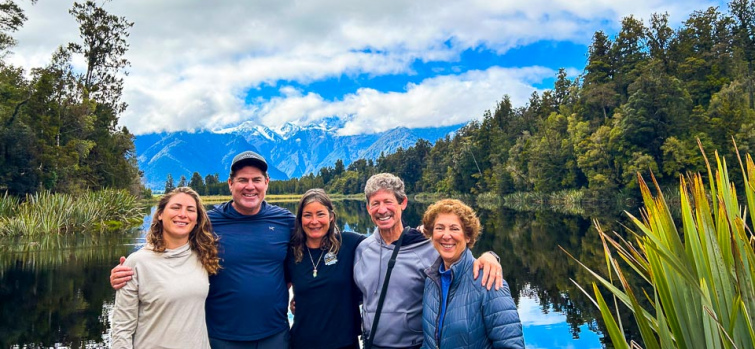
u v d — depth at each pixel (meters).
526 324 7.27
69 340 6.27
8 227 16.95
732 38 58.62
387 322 2.68
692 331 2.01
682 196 2.17
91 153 35.25
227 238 2.90
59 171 27.17
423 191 89.25
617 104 53.47
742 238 1.92
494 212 36.25
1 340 6.23
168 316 2.52
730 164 35.88
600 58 62.12
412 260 2.73
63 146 28.73
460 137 86.56
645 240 2.05
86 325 6.87
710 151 36.62
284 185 142.38
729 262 1.98
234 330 2.77
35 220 17.69
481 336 2.31
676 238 2.06
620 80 55.03
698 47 58.00
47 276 10.16
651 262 2.12
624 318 7.36
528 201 53.59
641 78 41.75
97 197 23.08
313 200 2.87
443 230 2.43
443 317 2.41
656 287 2.11
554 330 6.96
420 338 2.69
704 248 2.03
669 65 53.03
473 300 2.33
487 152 70.25
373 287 2.77
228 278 2.81
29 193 25.25
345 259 2.96
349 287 2.94
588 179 44.81
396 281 2.70
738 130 37.12
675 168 37.03
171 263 2.61
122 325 2.49
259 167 3.00
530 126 69.88
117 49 38.03
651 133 39.66
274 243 2.96
